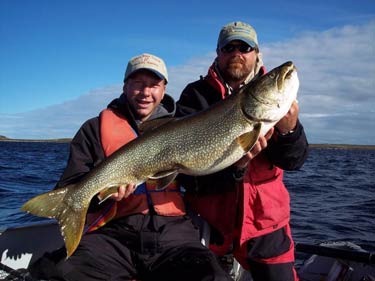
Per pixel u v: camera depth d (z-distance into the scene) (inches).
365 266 66.9
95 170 52.7
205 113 52.3
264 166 57.4
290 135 51.8
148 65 58.3
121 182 52.9
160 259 53.9
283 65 50.6
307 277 68.1
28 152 640.4
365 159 765.3
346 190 215.8
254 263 58.1
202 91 62.1
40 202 51.3
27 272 51.2
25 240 62.8
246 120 50.4
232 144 50.9
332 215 139.3
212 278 48.3
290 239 59.4
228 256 63.2
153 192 56.0
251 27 60.6
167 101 63.8
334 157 812.6
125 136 58.7
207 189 59.0
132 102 59.8
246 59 59.4
